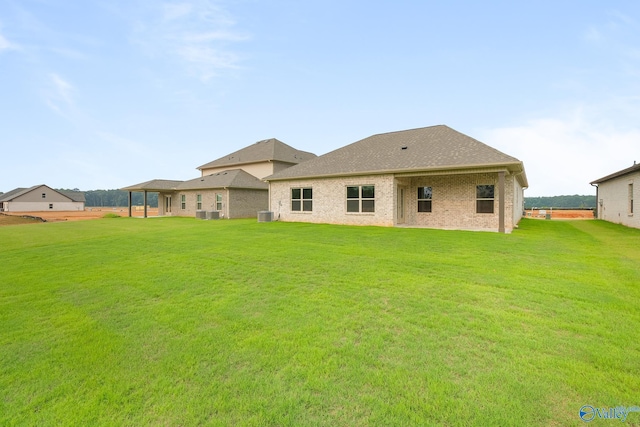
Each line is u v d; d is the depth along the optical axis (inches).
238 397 110.1
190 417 101.0
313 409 103.2
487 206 615.2
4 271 301.1
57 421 101.0
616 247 389.4
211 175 1261.1
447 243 410.3
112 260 342.6
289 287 232.5
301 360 132.6
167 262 324.5
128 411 104.7
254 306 196.7
